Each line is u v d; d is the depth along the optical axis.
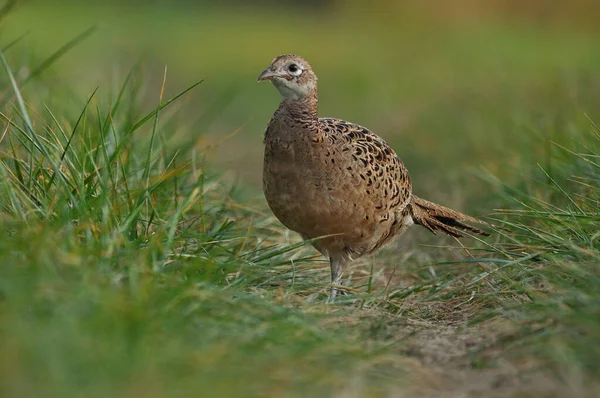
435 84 29.02
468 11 45.28
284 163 11.20
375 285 12.65
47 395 6.72
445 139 20.86
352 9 51.00
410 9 46.75
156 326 7.78
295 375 7.72
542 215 11.20
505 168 15.70
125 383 7.02
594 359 7.88
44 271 8.25
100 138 11.56
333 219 11.39
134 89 13.30
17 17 37.31
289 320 8.74
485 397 7.75
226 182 14.24
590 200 11.54
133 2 52.47
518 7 44.81
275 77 11.20
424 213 13.05
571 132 14.52
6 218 9.54
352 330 9.39
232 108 29.41
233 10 56.28
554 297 9.20
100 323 7.57
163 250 9.73
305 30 48.09
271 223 13.31
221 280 9.86
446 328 9.90
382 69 34.34
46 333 7.35
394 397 7.79
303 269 11.95
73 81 18.75
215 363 7.56
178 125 14.51
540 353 8.22
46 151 10.14
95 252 8.97
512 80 26.62
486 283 11.11
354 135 11.60
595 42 39.41
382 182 11.56
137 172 11.99
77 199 10.22
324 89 31.92
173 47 39.44
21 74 13.17
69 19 42.44
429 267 13.01
